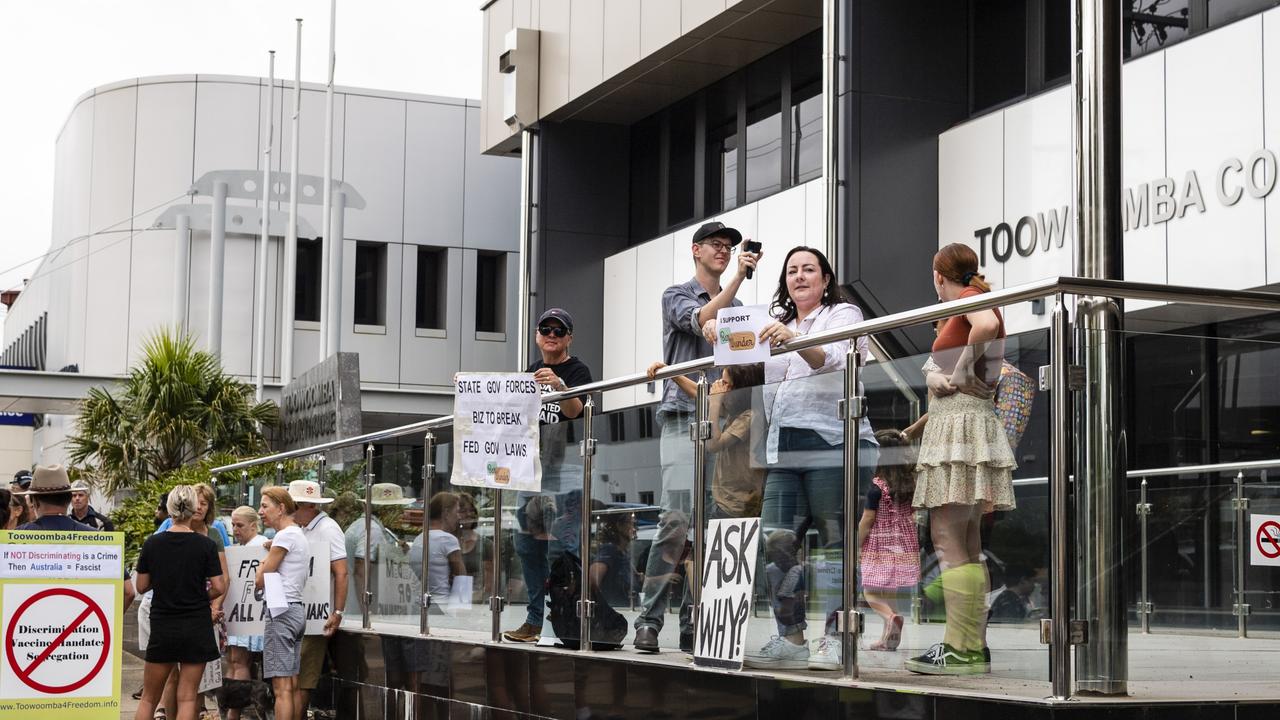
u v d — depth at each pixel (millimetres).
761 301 20672
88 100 37719
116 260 36719
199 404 28078
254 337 36281
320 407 22734
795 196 20109
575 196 25281
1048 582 5160
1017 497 5312
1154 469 5297
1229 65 13070
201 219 35844
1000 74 17078
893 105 17266
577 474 8414
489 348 37531
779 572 6570
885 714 5691
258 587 12102
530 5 25375
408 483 10875
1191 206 13422
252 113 36812
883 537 5938
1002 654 5332
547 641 8695
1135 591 5230
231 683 11672
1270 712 5176
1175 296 5309
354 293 36938
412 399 32406
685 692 7113
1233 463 5473
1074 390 5219
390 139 37125
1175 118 13648
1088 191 6027
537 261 25047
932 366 5715
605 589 8094
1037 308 6188
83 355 37062
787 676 6363
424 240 37250
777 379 7133
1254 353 5500
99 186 37156
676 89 23516
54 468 10258
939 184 17266
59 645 9359
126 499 27250
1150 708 5051
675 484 7461
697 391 7305
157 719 12352
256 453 28281
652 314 23766
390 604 11141
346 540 12219
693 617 7277
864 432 6070
